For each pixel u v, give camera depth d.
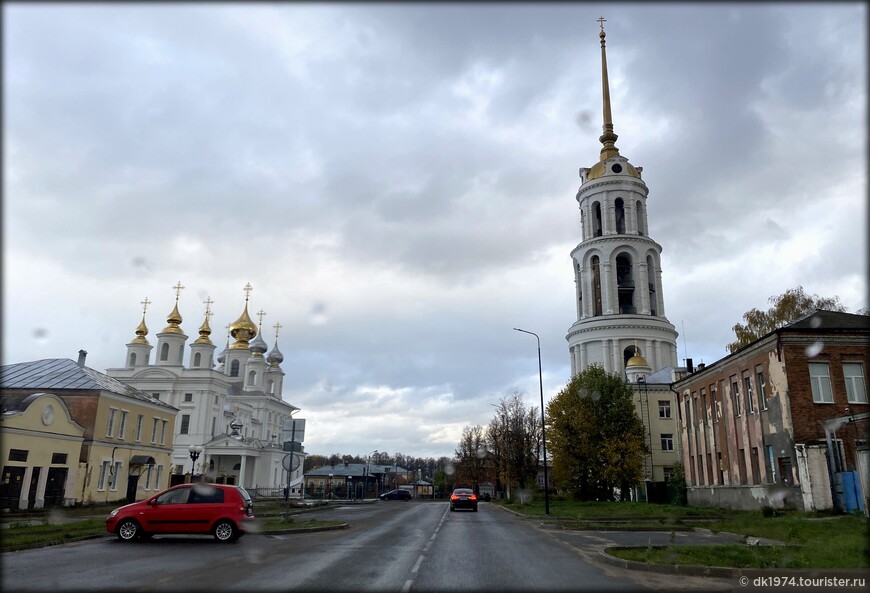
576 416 53.22
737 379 34.62
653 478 58.00
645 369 65.25
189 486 19.12
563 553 16.92
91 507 34.03
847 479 26.09
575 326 75.50
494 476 84.75
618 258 77.38
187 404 76.81
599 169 80.88
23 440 30.00
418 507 51.59
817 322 30.17
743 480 34.06
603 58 86.19
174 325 81.12
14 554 15.40
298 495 72.44
